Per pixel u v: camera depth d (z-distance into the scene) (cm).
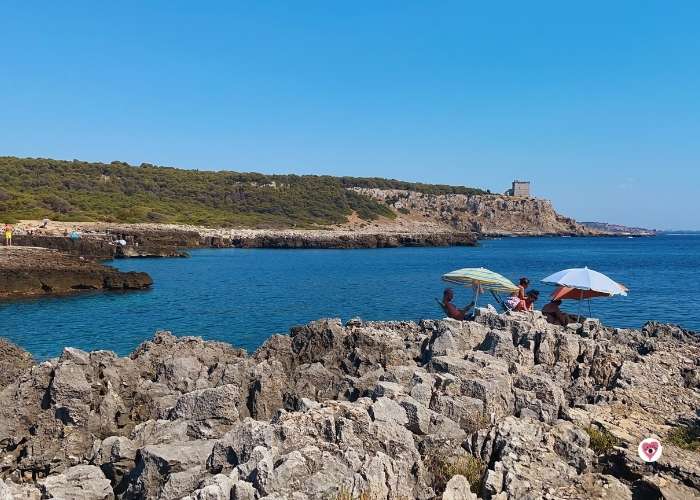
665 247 15050
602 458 989
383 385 1125
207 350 1591
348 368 1438
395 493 828
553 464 911
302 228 14700
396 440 931
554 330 1627
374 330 1578
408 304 4047
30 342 2711
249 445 877
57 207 11275
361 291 4803
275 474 775
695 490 873
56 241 6994
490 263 8700
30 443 1048
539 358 1476
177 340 1672
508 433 973
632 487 895
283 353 1527
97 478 880
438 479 905
